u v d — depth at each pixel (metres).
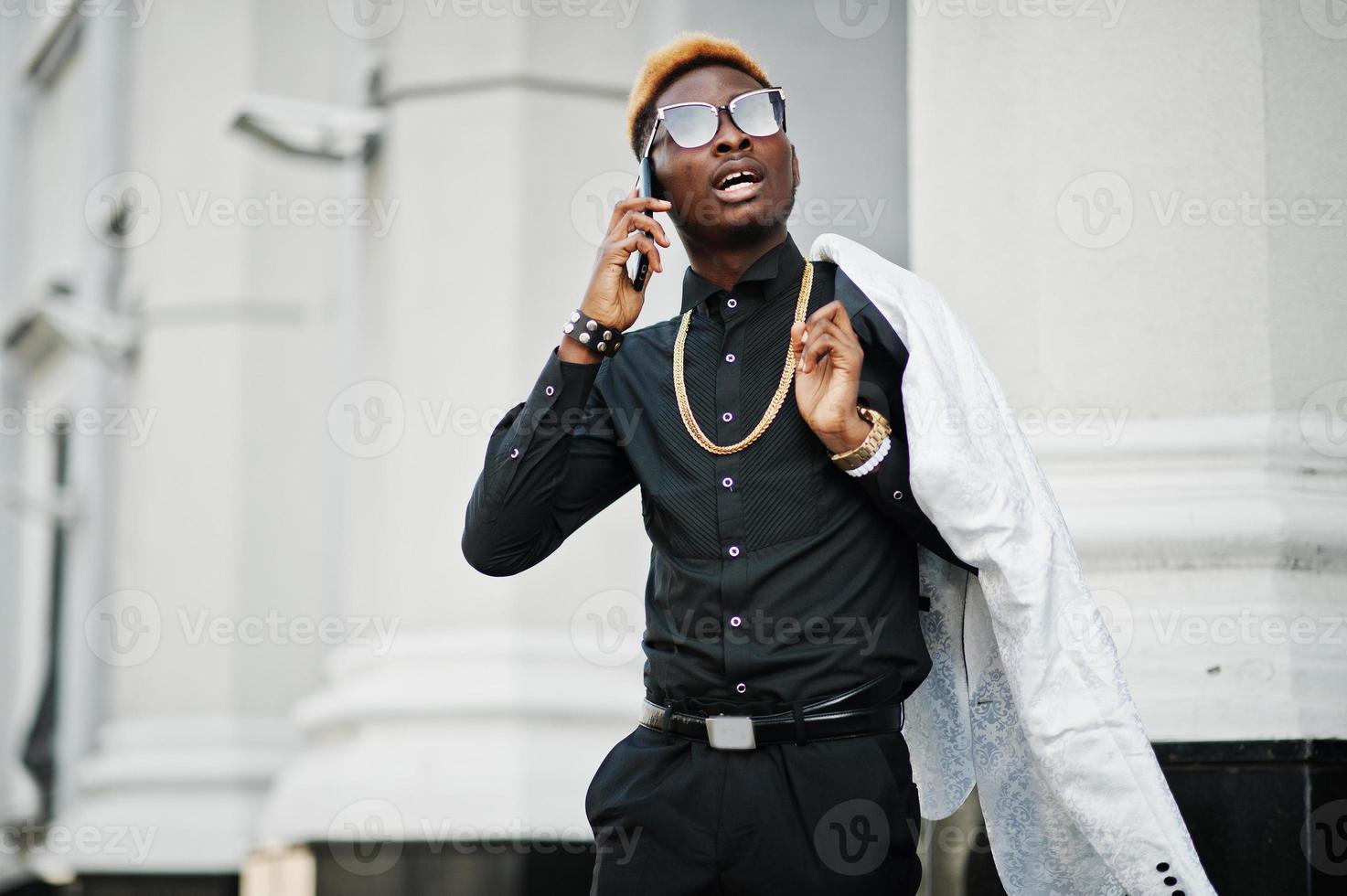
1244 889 3.08
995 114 3.61
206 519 5.54
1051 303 3.49
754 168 2.38
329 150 5.27
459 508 4.82
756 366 2.40
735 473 2.33
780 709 2.25
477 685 4.56
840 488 2.31
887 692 2.29
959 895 3.25
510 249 4.92
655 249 2.42
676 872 2.27
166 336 5.67
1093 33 3.53
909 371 2.26
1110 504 3.33
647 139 2.60
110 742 5.49
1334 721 3.10
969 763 2.53
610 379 2.54
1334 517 3.28
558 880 4.35
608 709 4.57
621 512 4.86
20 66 7.20
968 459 2.23
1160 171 3.46
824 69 5.50
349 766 4.56
